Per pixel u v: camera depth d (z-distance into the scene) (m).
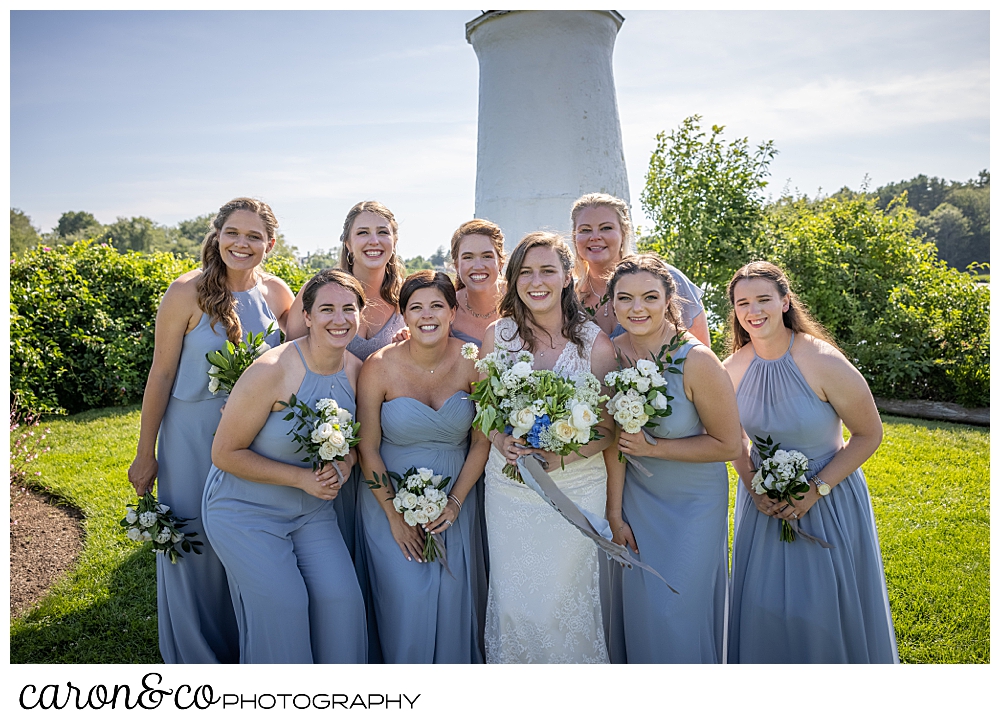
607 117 4.76
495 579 3.12
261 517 2.94
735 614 3.16
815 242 10.43
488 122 4.77
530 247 2.87
